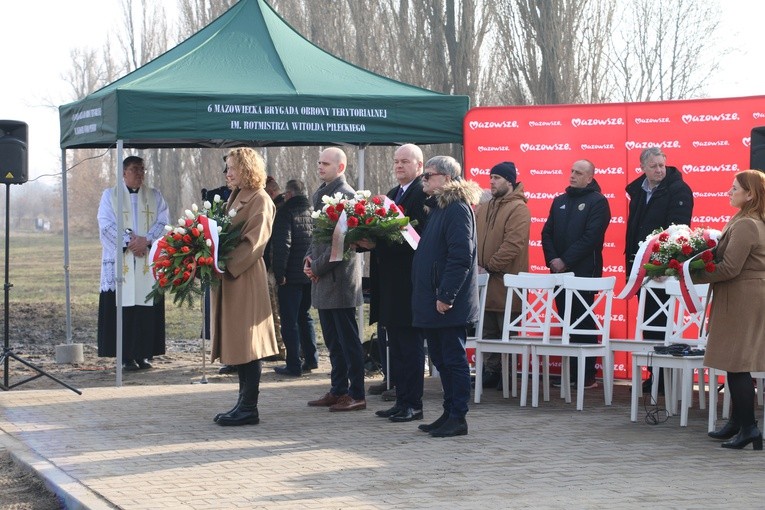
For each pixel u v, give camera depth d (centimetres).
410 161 846
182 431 795
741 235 726
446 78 2830
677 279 809
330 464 675
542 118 1081
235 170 804
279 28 1151
